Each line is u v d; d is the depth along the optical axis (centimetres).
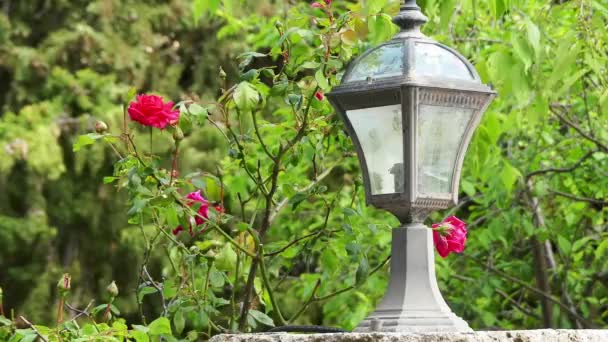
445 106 369
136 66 1546
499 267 903
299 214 911
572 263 909
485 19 808
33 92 1496
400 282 368
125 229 1472
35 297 1442
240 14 1503
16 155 1373
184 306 520
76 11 1568
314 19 516
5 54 1490
